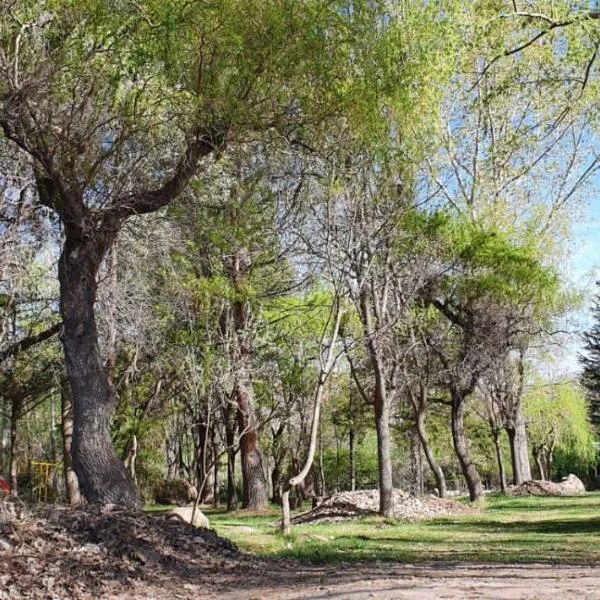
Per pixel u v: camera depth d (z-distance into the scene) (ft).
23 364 76.38
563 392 143.33
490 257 76.48
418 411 90.12
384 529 59.57
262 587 26.73
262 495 91.30
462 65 41.32
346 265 58.18
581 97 42.27
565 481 134.31
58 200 42.34
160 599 25.08
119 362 79.41
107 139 47.32
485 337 82.23
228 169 54.44
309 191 55.11
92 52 39.29
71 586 25.66
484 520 68.18
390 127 52.01
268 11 40.73
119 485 41.47
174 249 64.34
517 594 21.11
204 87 41.06
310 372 88.22
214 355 60.18
